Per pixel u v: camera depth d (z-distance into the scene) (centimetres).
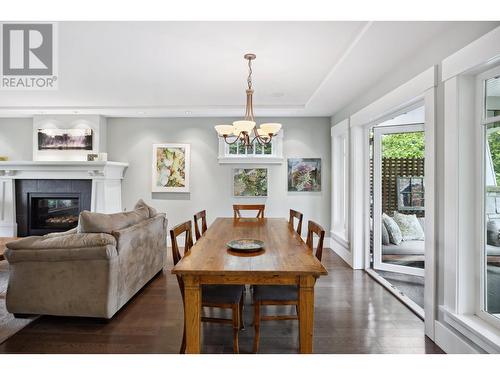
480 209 204
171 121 557
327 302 307
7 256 257
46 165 517
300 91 409
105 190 518
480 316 204
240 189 554
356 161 417
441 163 226
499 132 195
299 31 241
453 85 209
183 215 561
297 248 236
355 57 273
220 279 190
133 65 319
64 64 316
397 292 332
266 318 219
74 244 253
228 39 258
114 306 266
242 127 268
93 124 534
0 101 468
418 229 424
